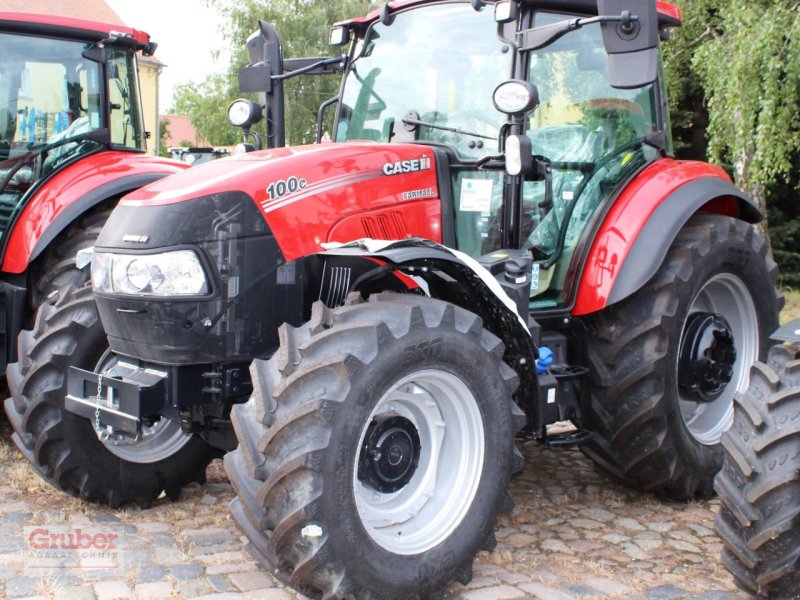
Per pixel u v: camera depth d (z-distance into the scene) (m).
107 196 5.02
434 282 3.51
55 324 3.87
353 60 4.38
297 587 2.88
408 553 3.00
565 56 4.00
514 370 3.53
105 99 5.45
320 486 2.75
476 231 3.80
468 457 3.20
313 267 3.41
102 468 3.85
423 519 3.13
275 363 2.96
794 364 3.01
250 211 3.23
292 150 3.64
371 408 2.86
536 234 3.96
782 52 9.59
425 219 3.70
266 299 3.28
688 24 11.62
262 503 2.80
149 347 3.21
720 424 4.38
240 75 4.34
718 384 4.25
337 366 2.81
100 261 3.35
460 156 3.82
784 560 2.82
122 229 3.29
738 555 2.94
